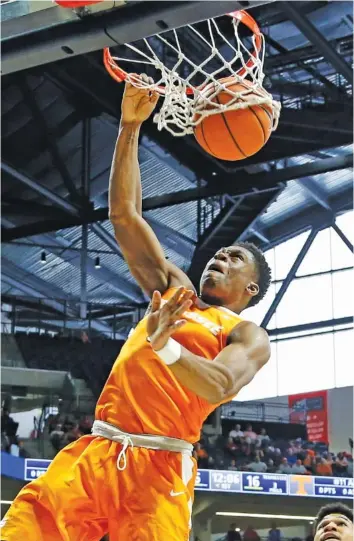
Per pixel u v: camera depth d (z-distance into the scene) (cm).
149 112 315
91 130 1677
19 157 1661
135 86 315
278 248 2162
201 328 278
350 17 1448
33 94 1453
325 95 1529
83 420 1680
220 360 260
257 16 1399
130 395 272
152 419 269
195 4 443
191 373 241
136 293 2144
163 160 1753
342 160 1616
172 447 269
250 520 1497
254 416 1886
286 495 1505
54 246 1889
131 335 286
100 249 2034
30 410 1664
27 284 2058
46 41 484
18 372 1695
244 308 306
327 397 1850
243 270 302
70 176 1647
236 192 1677
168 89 337
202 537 1465
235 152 328
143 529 258
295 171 1655
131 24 461
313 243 2127
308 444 1781
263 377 2116
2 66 505
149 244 297
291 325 2116
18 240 1933
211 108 326
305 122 1495
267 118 328
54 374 1727
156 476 264
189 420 272
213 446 1611
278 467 1591
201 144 334
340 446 1803
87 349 1800
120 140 309
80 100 1569
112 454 268
